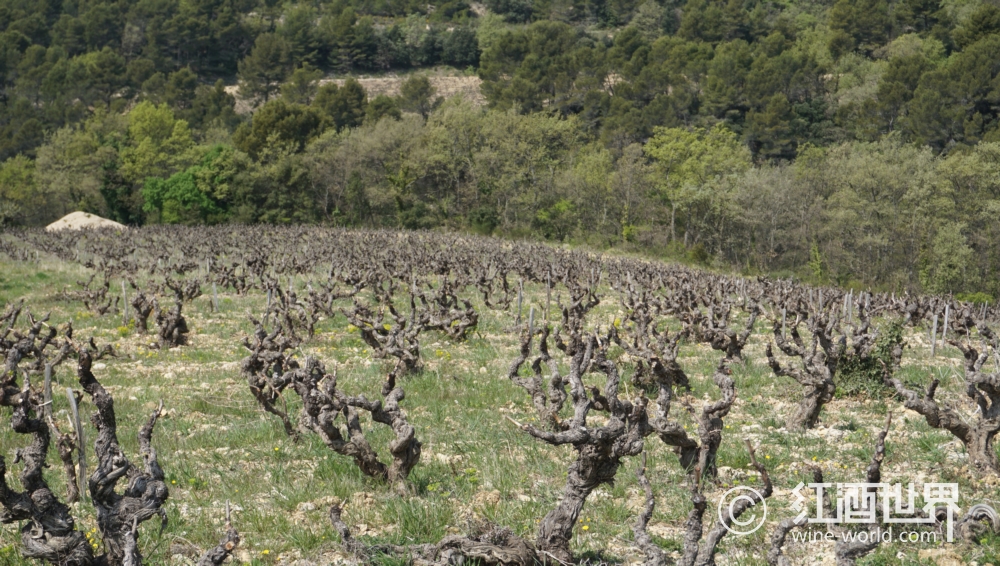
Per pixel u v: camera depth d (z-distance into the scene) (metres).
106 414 8.31
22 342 11.50
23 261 47.41
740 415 16.39
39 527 8.07
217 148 98.44
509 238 85.56
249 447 13.95
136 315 25.20
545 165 97.81
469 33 179.25
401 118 126.81
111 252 50.81
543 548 8.85
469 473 12.36
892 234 73.81
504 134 99.81
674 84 125.75
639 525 8.24
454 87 169.50
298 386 11.78
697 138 93.94
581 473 8.82
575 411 8.79
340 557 9.69
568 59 139.25
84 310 29.80
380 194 95.00
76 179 107.31
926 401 12.41
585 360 9.70
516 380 14.63
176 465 12.84
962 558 9.60
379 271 38.44
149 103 125.06
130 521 8.23
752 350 24.31
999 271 68.12
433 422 15.47
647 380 17.89
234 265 39.66
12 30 175.88
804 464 13.05
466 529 10.35
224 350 22.98
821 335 15.55
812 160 86.81
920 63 112.69
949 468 12.77
